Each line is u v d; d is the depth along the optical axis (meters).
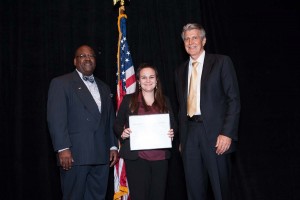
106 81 4.05
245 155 4.25
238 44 4.36
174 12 4.33
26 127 3.81
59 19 4.00
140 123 2.96
